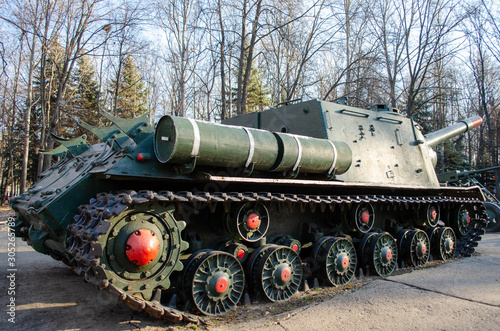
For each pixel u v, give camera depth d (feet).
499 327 15.34
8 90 86.48
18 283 22.29
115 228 14.05
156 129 15.78
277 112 26.48
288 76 73.82
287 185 20.21
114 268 14.01
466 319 16.26
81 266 14.67
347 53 78.13
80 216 15.29
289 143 18.26
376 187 23.86
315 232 22.90
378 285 22.08
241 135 16.87
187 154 15.01
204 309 16.56
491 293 20.12
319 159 19.48
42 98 63.00
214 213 19.34
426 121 84.23
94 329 15.10
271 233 21.45
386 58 74.95
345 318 16.42
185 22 73.61
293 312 17.30
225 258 17.43
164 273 15.15
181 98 73.05
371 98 75.46
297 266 20.40
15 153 107.65
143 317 16.43
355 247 25.25
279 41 71.51
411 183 27.84
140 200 13.88
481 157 106.22
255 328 15.28
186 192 15.60
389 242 25.55
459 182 50.52
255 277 18.74
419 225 30.17
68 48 62.28
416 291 20.65
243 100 59.72
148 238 14.34
